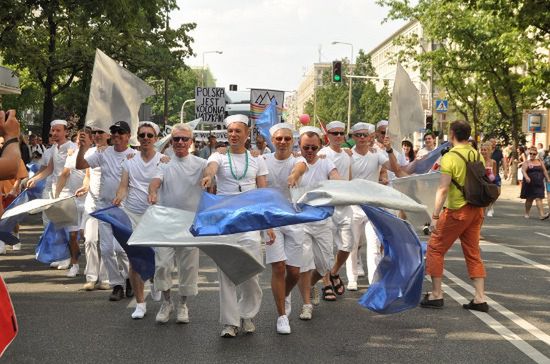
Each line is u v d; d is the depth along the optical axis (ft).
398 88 34.55
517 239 51.65
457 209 26.68
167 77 118.73
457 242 49.60
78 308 27.53
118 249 28.48
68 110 117.29
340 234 29.78
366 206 23.97
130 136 29.63
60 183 33.83
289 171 24.90
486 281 33.78
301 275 25.67
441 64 122.31
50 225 35.12
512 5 73.97
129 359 20.47
